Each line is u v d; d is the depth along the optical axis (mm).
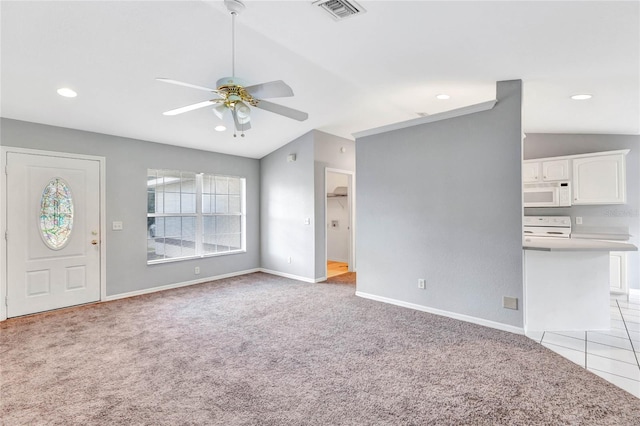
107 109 3668
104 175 4277
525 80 3066
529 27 2129
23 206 3693
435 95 3854
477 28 2213
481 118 3340
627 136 4535
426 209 3789
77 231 4062
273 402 2049
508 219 3188
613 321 3457
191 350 2807
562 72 2801
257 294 4621
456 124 3529
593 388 2189
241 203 6023
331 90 3807
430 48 2588
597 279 3186
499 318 3260
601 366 2492
